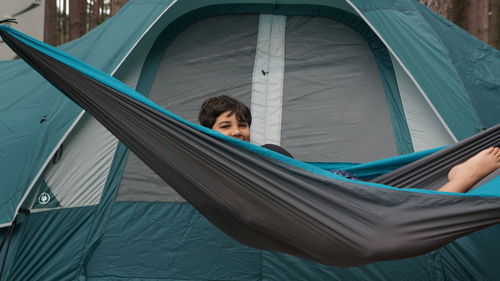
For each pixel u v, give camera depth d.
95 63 2.39
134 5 2.62
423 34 2.49
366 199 1.45
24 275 2.21
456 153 1.88
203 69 2.69
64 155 2.39
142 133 1.62
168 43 2.76
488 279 2.17
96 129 2.46
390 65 2.63
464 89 2.37
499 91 2.50
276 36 2.77
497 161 1.59
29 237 2.26
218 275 2.26
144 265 2.27
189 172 1.61
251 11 2.82
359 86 2.62
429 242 1.45
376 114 2.55
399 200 1.45
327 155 2.47
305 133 2.53
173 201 2.40
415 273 2.22
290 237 1.55
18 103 2.55
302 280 2.23
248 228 1.62
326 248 1.50
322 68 2.68
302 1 2.81
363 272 2.23
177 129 1.55
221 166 1.53
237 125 1.75
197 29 2.80
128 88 1.64
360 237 1.43
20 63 2.87
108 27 2.57
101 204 2.39
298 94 2.61
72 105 2.37
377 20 2.50
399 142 2.47
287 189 1.49
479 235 2.23
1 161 2.31
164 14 2.78
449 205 1.44
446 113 2.32
